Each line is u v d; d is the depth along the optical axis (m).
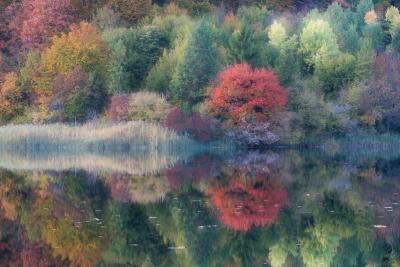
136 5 87.31
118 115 57.84
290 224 24.48
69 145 52.34
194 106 59.84
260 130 57.50
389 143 61.66
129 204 28.86
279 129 57.97
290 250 20.94
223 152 55.56
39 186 34.78
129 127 52.53
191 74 61.31
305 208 27.36
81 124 60.44
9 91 67.19
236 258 19.94
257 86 57.06
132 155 51.22
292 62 64.50
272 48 67.50
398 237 22.41
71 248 21.62
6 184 35.50
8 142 52.34
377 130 64.31
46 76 66.94
